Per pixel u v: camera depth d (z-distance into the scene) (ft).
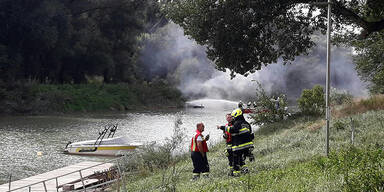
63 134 96.17
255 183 27.45
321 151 37.68
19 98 152.25
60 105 160.35
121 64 226.99
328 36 34.86
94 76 220.84
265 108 74.79
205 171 36.42
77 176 48.88
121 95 193.98
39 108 151.94
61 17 177.88
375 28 59.88
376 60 81.76
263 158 40.86
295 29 67.87
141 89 207.72
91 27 207.72
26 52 178.50
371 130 43.73
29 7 168.04
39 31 164.66
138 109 189.37
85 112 164.66
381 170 22.38
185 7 67.87
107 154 71.46
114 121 129.80
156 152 53.42
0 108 144.36
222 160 44.52
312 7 65.51
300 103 73.67
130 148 73.00
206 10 66.64
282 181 26.78
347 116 58.49
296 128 58.29
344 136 44.01
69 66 202.28
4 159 65.87
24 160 65.36
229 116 35.06
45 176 49.55
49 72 193.57
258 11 62.80
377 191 19.49
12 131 99.96
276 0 63.10
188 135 90.17
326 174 25.77
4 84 156.87
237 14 64.59
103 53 206.69
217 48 67.10
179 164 49.83
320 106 71.46
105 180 47.50
